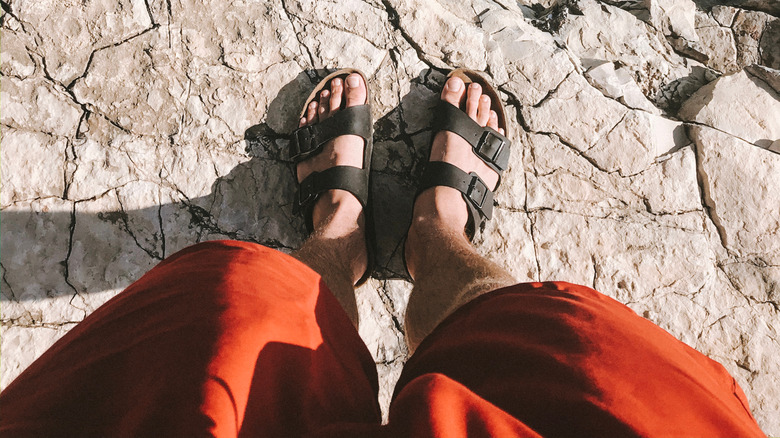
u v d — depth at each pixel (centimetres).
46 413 51
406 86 183
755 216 180
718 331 173
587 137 184
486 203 168
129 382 54
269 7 179
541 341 65
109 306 71
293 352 64
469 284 118
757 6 245
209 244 85
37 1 164
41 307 154
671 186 183
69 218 158
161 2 171
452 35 187
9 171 156
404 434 45
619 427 51
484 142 171
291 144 171
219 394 51
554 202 180
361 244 157
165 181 165
